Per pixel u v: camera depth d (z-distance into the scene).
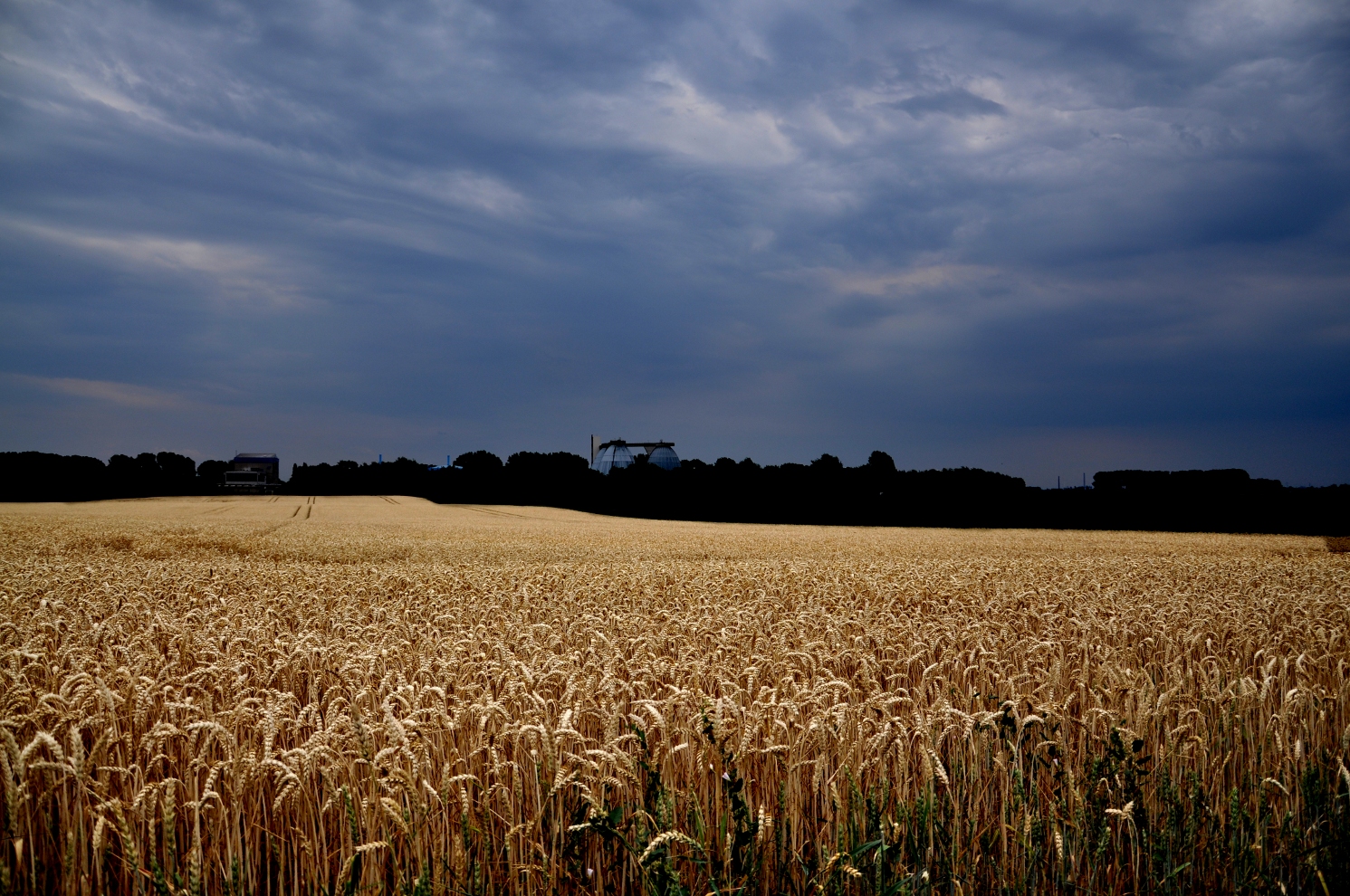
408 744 4.26
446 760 4.80
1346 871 4.42
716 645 8.20
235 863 4.11
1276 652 8.31
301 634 8.20
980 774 5.09
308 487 109.00
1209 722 6.03
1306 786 4.93
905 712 5.91
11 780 3.58
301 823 4.45
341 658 6.98
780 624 9.83
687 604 12.41
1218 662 8.18
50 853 4.17
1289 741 5.56
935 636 8.80
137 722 4.95
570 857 4.11
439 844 4.19
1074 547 37.53
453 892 3.92
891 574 16.62
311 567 18.05
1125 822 4.72
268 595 12.14
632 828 4.25
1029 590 13.87
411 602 11.94
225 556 25.59
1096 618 10.66
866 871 4.05
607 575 16.09
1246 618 10.58
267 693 5.96
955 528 65.88
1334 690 6.82
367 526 47.31
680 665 6.61
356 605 11.56
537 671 6.15
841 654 7.38
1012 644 8.43
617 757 4.15
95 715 4.71
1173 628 10.27
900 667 7.71
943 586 14.29
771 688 6.14
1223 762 5.29
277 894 4.37
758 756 5.07
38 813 4.22
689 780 4.63
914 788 4.89
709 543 37.72
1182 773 5.19
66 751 4.79
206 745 4.23
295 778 4.05
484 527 50.34
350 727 4.69
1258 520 62.12
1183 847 4.57
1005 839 4.48
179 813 4.31
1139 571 19.05
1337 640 9.07
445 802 4.02
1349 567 20.78
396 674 6.49
